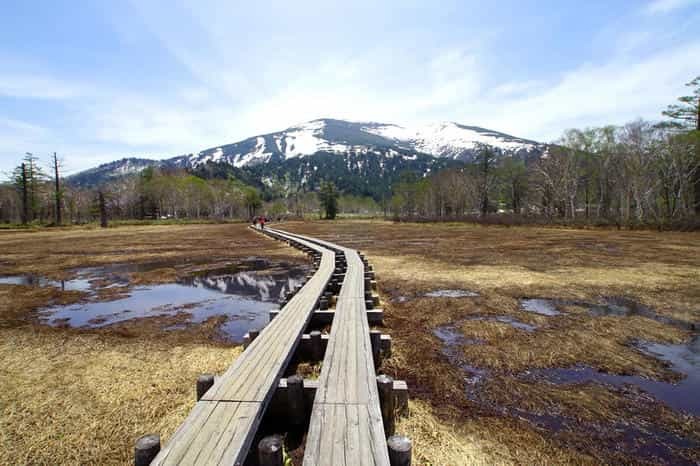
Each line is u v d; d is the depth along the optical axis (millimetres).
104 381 4035
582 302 7141
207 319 6711
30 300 8312
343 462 2039
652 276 9367
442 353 4758
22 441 2973
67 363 4562
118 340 5480
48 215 59125
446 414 3295
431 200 67125
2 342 5379
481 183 53531
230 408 2553
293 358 4594
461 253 15344
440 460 2668
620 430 3037
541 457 2693
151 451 2094
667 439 2908
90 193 67250
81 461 2740
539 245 17797
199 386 3008
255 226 43844
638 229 25844
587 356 4559
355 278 8055
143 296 8766
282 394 3150
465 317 6320
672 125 31047
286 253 17406
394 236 27062
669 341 5043
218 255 16781
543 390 3734
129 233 34188
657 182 30969
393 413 3053
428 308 6961
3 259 15672
